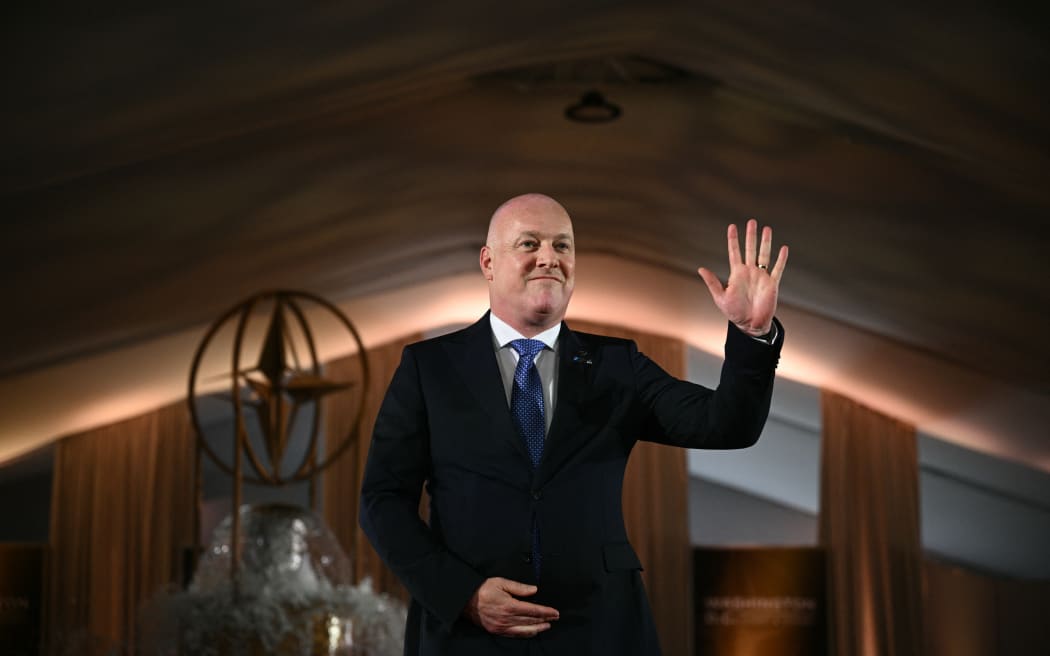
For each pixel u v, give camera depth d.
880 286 13.87
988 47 6.79
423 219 14.17
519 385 2.62
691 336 20.00
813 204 12.09
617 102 11.09
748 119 10.70
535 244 2.65
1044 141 8.03
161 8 6.33
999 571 23.38
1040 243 10.62
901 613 19.83
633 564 2.55
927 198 10.77
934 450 20.19
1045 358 13.71
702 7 7.94
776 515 25.50
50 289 12.17
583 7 7.95
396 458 2.65
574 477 2.54
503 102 11.09
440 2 7.21
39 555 20.09
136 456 20.97
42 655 19.67
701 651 19.45
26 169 8.72
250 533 7.44
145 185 10.12
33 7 5.95
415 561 2.50
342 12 7.00
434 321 20.06
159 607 7.16
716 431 2.54
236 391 8.84
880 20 6.97
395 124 10.80
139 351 16.66
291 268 14.42
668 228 14.79
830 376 19.28
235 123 8.99
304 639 7.03
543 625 2.41
